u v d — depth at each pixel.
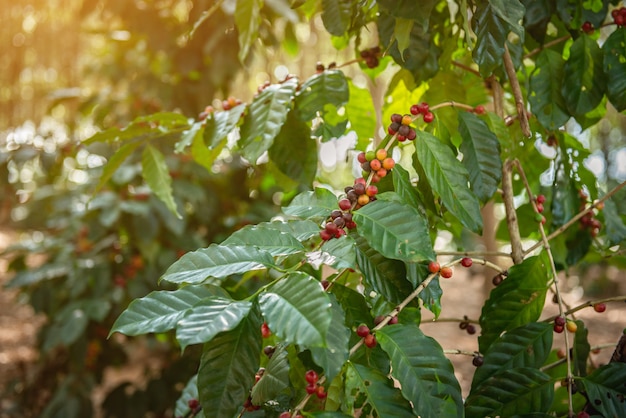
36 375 2.93
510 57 1.20
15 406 2.82
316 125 1.36
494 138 1.16
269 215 2.60
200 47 2.61
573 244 1.52
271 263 0.84
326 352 0.76
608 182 2.59
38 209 2.85
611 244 1.42
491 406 1.02
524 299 1.14
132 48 2.84
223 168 2.61
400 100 1.53
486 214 3.37
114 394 2.67
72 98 2.80
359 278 1.27
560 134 1.43
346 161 1.55
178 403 1.32
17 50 3.68
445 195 1.02
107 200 2.37
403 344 0.89
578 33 1.31
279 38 3.03
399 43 1.11
